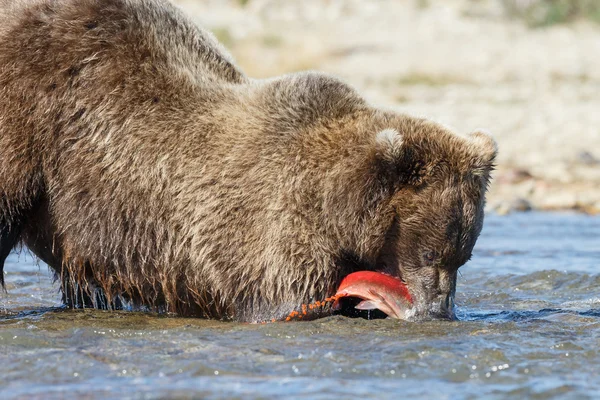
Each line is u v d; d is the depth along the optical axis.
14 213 12.20
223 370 9.65
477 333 11.33
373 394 8.91
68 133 12.02
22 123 11.88
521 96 43.97
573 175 28.03
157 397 8.74
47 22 12.07
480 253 18.52
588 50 56.62
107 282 12.62
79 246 12.41
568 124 36.09
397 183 11.87
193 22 13.35
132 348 10.41
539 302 14.23
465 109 40.09
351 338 10.98
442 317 12.02
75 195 12.16
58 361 9.87
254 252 12.04
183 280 12.46
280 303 12.12
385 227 11.97
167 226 12.23
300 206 12.01
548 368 9.84
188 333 11.16
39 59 11.95
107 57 12.12
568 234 20.86
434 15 64.06
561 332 11.46
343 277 12.34
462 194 11.84
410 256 12.00
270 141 12.16
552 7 64.06
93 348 10.40
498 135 34.06
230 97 12.51
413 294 12.05
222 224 12.06
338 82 12.78
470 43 57.78
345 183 11.90
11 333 10.87
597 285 15.37
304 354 10.21
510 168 28.58
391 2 67.19
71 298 13.27
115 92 12.09
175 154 12.13
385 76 50.09
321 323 11.66
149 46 12.35
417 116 12.46
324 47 54.62
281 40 54.38
